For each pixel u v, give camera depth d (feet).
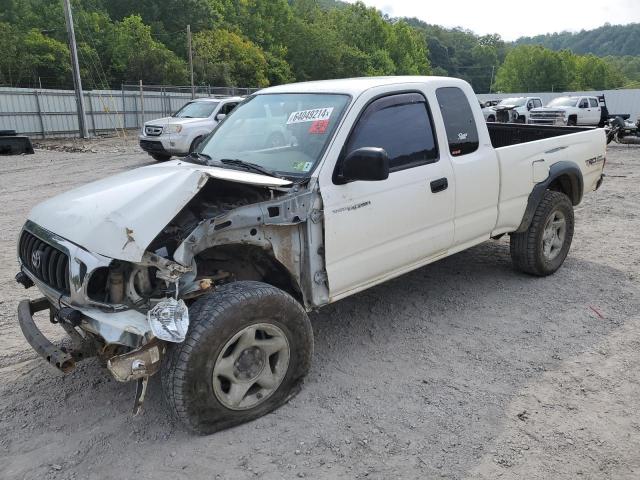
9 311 16.33
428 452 9.75
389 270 13.24
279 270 11.70
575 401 11.28
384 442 10.03
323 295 11.93
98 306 9.68
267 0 272.51
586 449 9.80
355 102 12.46
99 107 102.42
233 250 11.17
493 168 15.42
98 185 11.86
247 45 222.69
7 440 10.29
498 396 11.48
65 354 9.69
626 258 20.49
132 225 9.39
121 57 175.32
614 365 12.70
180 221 10.59
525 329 14.62
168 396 9.58
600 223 26.02
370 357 13.23
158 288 10.05
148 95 111.45
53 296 10.43
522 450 9.78
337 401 11.34
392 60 326.65
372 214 12.37
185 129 47.91
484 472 9.25
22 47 152.87
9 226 27.04
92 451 9.91
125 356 8.91
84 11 182.80
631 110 148.66
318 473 9.25
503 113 102.94
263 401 10.71
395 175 12.88
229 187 11.58
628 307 15.99
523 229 17.08
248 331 10.12
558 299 16.57
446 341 13.98
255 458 9.62
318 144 12.04
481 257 20.49
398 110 13.32
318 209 11.43
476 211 15.23
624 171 43.45
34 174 45.96
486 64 517.14
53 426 10.70
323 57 272.72
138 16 185.78
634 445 9.89
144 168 12.82
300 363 11.13
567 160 18.01
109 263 9.45
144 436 10.30
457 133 14.66
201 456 9.67
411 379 12.19
